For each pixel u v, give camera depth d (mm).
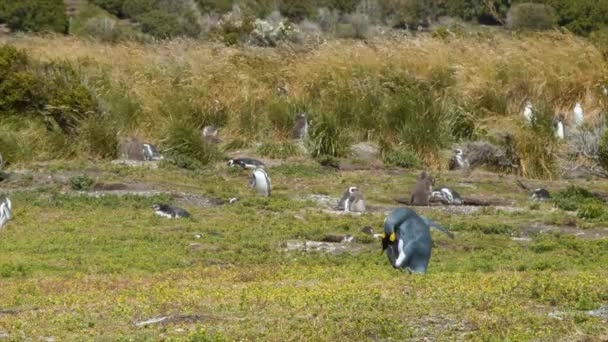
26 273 29750
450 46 74062
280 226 38438
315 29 121188
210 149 56562
